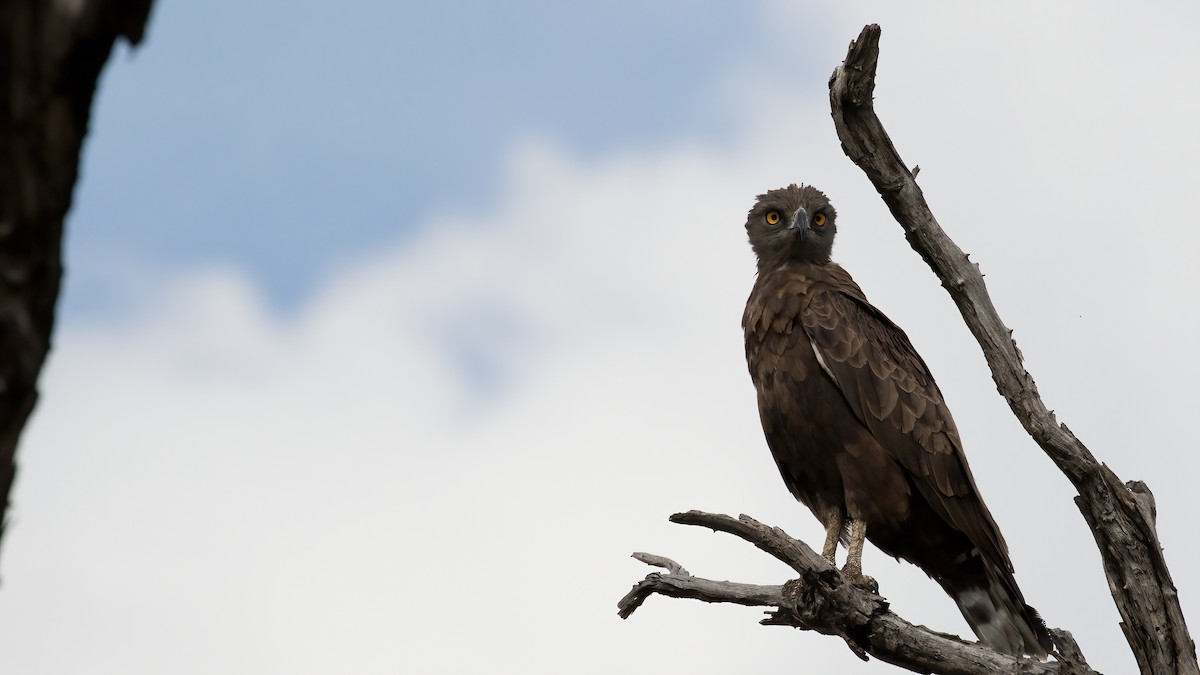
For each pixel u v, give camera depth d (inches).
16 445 152.6
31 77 149.0
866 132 402.3
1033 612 586.6
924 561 626.8
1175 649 385.4
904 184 403.5
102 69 155.1
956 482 600.4
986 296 406.0
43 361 153.7
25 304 149.9
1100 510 392.5
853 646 457.4
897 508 602.5
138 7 154.0
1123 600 392.8
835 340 611.8
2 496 152.5
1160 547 390.6
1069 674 396.8
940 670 445.1
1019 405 398.0
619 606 523.2
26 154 148.9
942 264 406.6
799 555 449.7
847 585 452.8
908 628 448.5
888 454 603.5
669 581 514.9
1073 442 392.2
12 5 147.6
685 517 461.1
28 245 149.9
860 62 390.0
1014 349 400.8
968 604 621.9
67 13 149.4
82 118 154.3
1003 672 431.5
